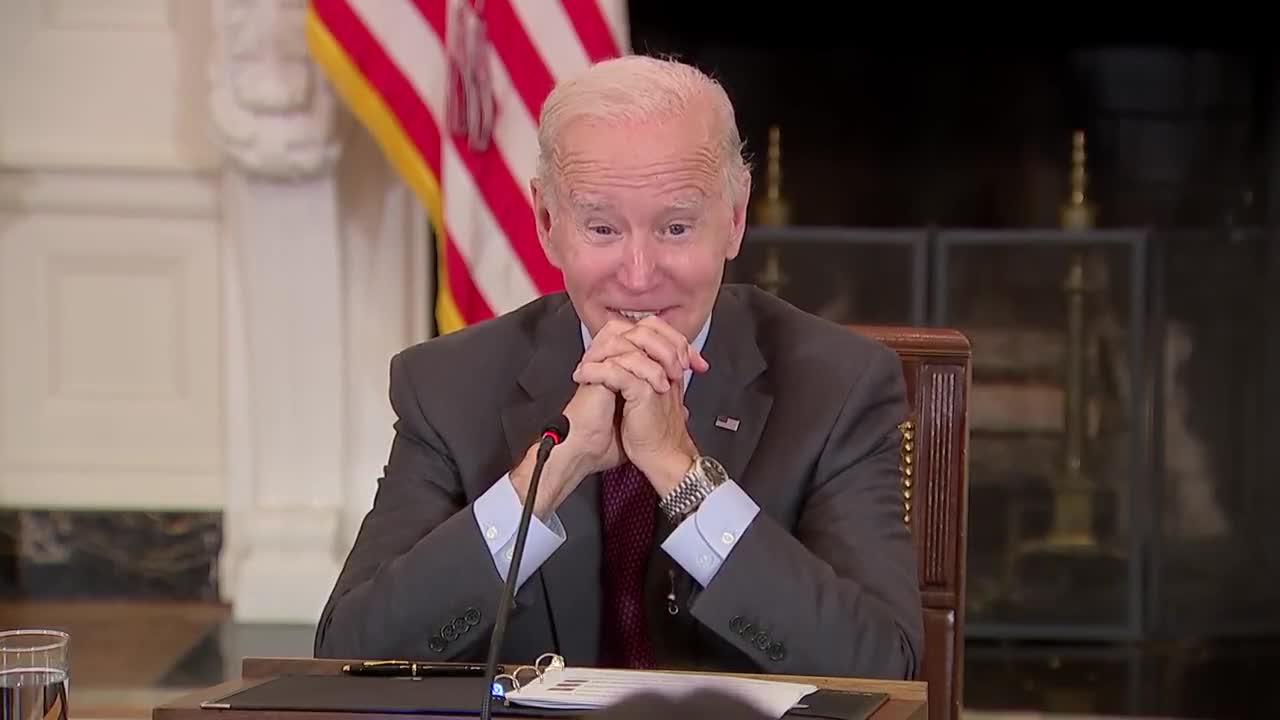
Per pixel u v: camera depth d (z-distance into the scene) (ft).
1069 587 33.58
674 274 12.96
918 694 10.53
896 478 14.44
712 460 12.92
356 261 32.30
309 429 32.14
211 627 31.35
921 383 15.72
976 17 35.24
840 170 35.78
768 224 35.76
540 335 15.10
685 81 12.91
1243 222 35.09
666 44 35.65
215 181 32.83
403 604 12.93
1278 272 34.45
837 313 33.86
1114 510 33.55
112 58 32.68
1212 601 33.78
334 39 28.45
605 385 12.80
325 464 32.22
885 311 33.73
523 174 28.22
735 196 13.30
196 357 33.32
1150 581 33.73
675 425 13.01
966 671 31.35
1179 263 34.47
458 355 15.19
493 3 27.94
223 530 33.40
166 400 33.42
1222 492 34.01
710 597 12.56
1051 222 35.47
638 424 12.79
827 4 35.37
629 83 12.77
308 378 31.99
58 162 32.68
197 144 32.73
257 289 31.68
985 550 33.68
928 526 15.67
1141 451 33.58
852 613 12.65
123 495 33.53
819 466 14.15
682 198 12.75
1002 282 33.63
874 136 35.65
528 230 28.22
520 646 13.88
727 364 14.64
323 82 30.37
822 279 33.86
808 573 12.68
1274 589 33.78
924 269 33.60
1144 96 35.22
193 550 33.45
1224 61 35.01
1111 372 33.58
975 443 33.71
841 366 14.60
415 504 14.51
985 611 33.63
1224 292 34.35
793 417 14.32
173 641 30.27
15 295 33.27
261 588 31.78
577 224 12.94
